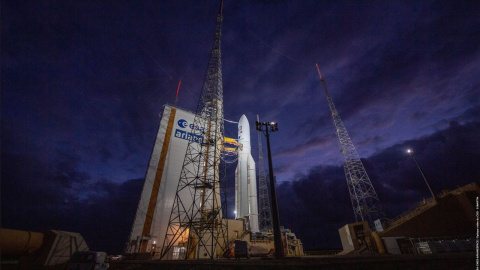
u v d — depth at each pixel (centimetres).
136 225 3909
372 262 1016
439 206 3297
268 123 2178
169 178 4481
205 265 1281
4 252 1823
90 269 1925
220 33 5222
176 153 4775
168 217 4156
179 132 5022
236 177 6450
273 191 1800
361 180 6731
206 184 3616
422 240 3256
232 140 6594
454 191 3388
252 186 6044
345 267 998
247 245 2714
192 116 5344
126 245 3784
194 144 4934
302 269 1008
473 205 3020
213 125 4978
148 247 3734
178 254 3719
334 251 4725
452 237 3072
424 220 3362
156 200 4212
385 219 4766
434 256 1071
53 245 2136
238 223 4588
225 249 3422
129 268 1766
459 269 995
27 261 2003
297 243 4791
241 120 7000
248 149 6581
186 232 4016
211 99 4822
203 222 3241
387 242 3378
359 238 4097
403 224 3553
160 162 4562
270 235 4756
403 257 1072
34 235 2058
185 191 4453
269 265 1067
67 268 1978
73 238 2402
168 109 5159
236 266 1162
